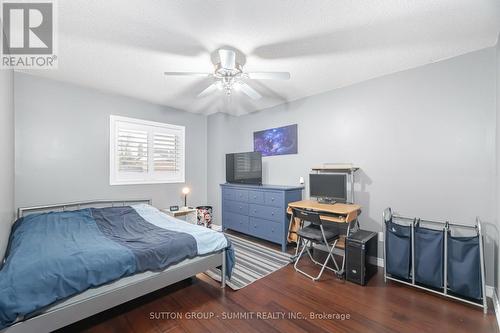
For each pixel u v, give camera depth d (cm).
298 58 230
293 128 369
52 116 288
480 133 217
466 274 196
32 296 131
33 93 274
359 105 295
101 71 262
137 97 355
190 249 206
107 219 270
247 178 406
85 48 212
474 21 174
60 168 294
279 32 187
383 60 237
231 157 429
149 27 180
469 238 200
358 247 236
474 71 219
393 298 209
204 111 440
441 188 237
